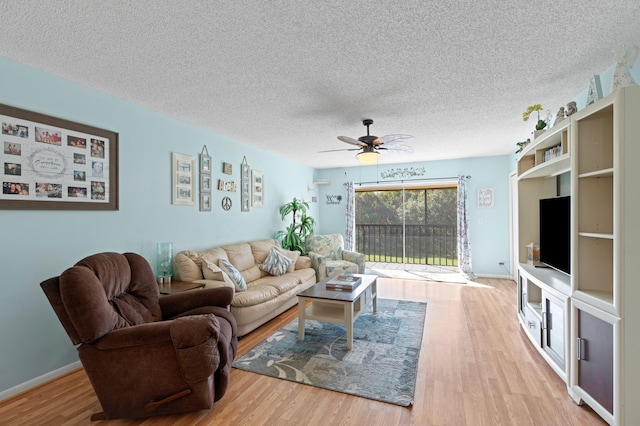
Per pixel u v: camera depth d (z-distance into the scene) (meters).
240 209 4.53
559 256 2.69
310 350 2.78
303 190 6.53
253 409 1.95
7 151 2.09
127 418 1.84
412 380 2.26
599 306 1.78
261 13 1.63
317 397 2.08
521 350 2.74
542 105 3.01
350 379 2.29
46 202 2.29
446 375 2.33
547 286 2.41
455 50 2.03
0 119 2.05
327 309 3.21
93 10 1.59
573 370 2.01
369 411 1.92
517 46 1.98
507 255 5.62
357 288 3.21
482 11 1.63
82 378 2.36
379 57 2.11
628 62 1.78
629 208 1.61
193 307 2.42
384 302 4.24
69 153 2.44
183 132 3.55
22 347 2.18
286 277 4.13
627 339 1.62
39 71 2.27
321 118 3.42
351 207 6.74
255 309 3.18
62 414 1.91
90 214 2.60
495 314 3.71
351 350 2.77
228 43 1.93
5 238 2.10
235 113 3.26
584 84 2.56
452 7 1.60
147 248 3.10
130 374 1.77
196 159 3.72
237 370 2.44
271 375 2.36
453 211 6.57
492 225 5.71
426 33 1.83
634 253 1.61
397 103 2.97
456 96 2.80
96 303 1.71
